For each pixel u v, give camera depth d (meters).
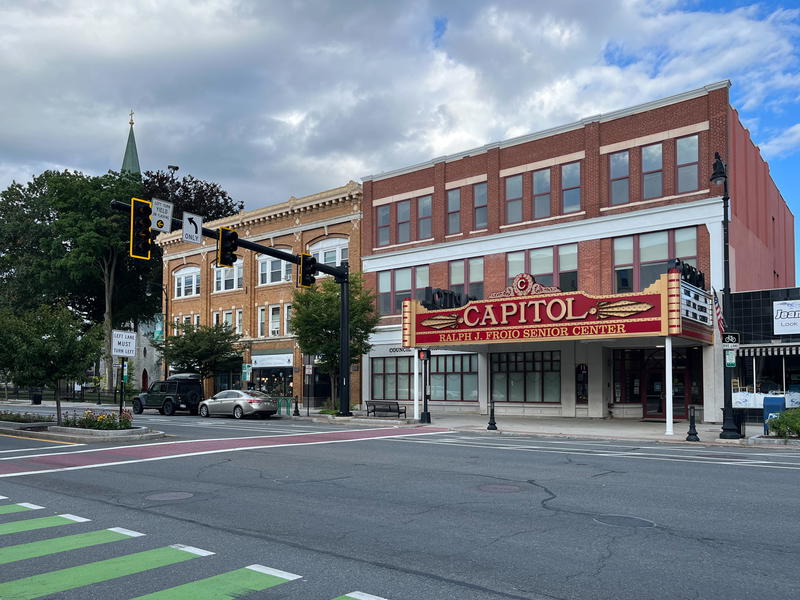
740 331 28.03
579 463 14.97
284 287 45.91
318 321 34.03
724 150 28.41
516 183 34.72
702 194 28.72
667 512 9.54
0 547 7.83
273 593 6.10
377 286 40.16
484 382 34.97
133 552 7.57
